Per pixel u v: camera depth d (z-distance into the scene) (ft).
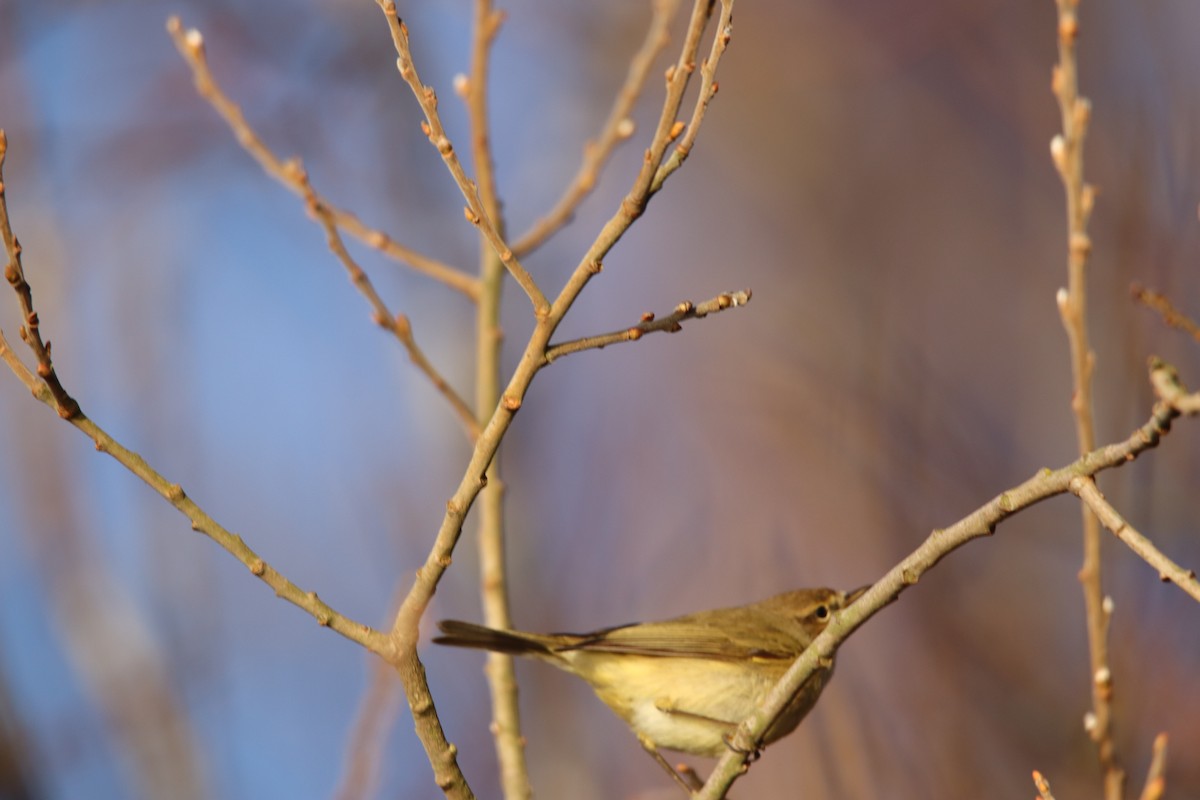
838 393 47.50
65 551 38.01
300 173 27.43
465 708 38.19
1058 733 36.37
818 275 54.34
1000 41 54.80
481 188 29.78
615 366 50.11
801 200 56.34
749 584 42.11
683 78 16.83
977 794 33.86
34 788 34.09
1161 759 21.24
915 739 34.68
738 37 57.72
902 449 45.47
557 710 36.58
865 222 55.11
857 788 32.60
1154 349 34.47
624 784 35.70
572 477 45.68
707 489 44.93
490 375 29.53
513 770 25.61
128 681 36.88
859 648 39.09
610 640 27.07
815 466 45.34
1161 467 34.47
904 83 56.18
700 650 27.45
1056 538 41.47
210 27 45.70
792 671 20.21
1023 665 38.27
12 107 43.09
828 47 56.85
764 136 57.26
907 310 51.96
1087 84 45.47
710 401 48.37
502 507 28.76
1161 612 33.19
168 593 38.96
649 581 42.39
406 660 17.53
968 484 44.19
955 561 41.60
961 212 54.24
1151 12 44.93
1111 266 41.75
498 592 28.07
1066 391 47.21
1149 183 37.06
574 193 30.12
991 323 50.67
